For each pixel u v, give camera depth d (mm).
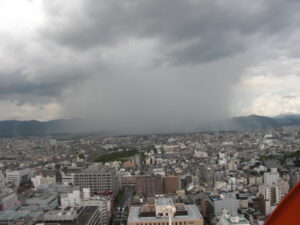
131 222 170250
